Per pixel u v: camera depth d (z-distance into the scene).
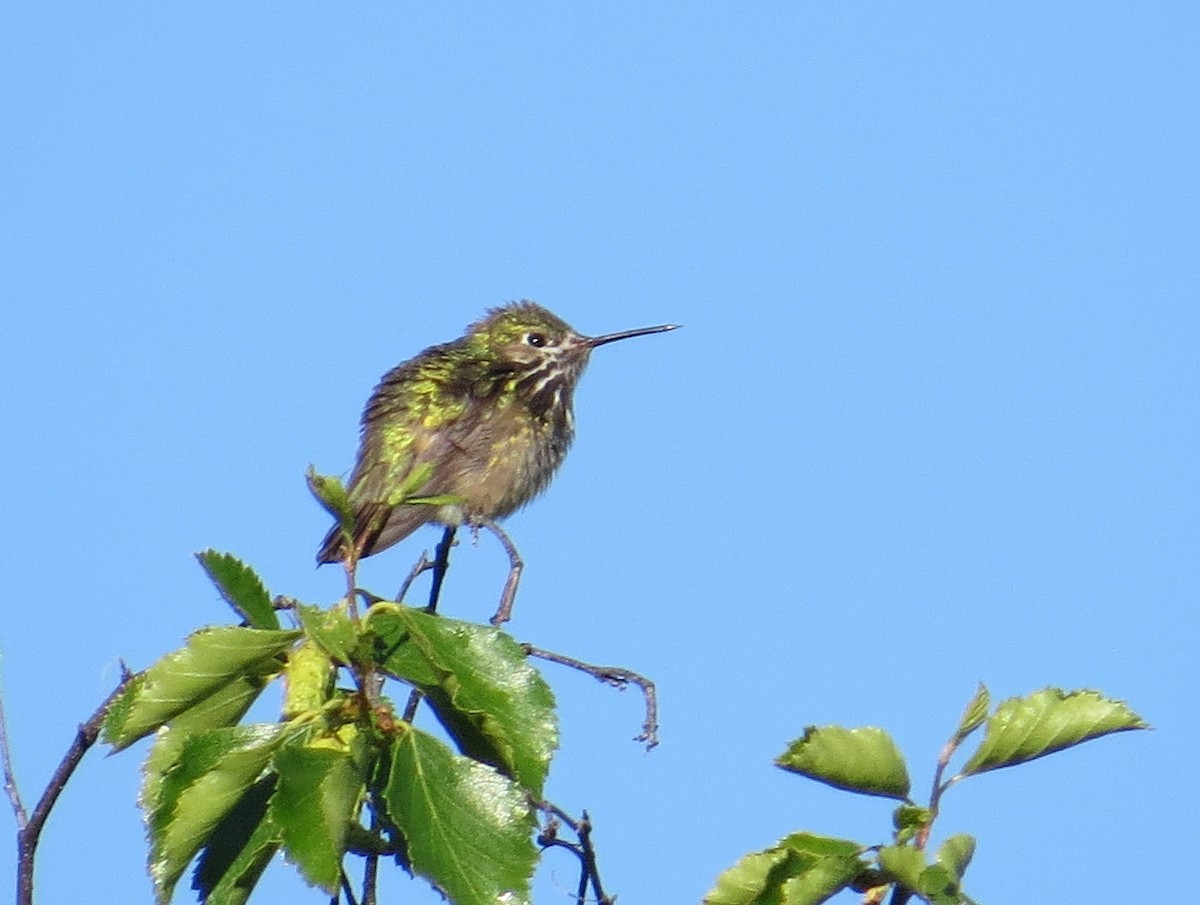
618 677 7.91
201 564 7.32
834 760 6.71
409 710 7.67
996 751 6.80
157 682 7.10
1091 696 6.81
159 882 6.66
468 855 6.55
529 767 7.03
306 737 6.75
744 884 6.77
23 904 7.80
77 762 8.00
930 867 6.43
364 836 6.90
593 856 7.88
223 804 6.68
